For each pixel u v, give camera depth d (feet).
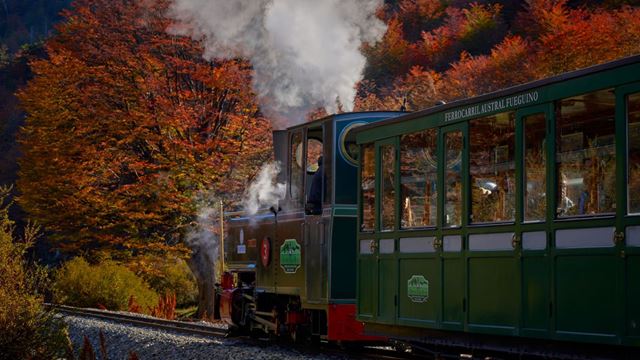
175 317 89.40
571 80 25.72
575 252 25.38
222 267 60.34
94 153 96.99
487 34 165.99
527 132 27.45
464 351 31.35
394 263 34.58
